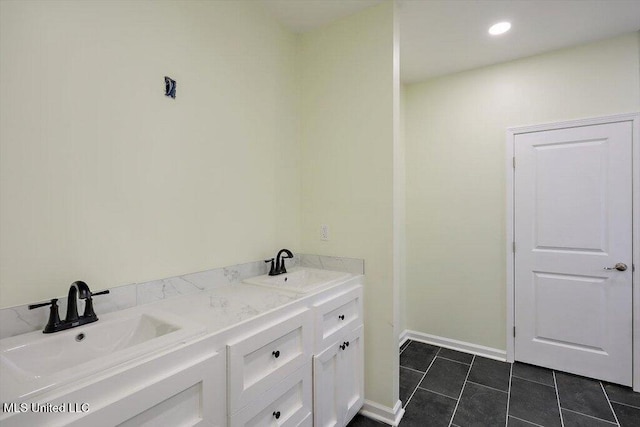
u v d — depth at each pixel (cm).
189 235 154
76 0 114
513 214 257
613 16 198
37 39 104
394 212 188
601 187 226
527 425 181
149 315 118
